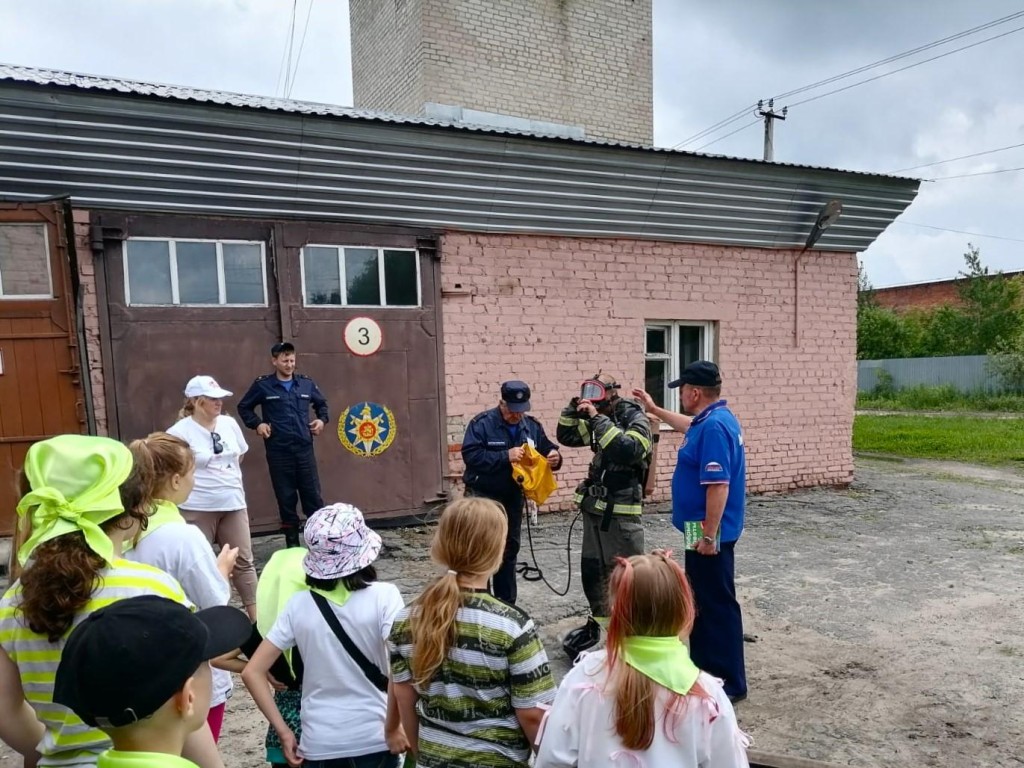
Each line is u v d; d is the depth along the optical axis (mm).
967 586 5742
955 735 3500
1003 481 10898
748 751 3010
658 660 1876
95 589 1707
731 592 3812
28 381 5883
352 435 7059
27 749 1751
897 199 9266
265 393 5836
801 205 8852
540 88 13547
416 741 2115
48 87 5379
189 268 6438
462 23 12820
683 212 8305
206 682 1526
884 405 27672
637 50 14570
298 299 6805
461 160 7031
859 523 7906
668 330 8836
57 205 5863
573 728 1912
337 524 2213
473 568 2105
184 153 6078
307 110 6691
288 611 2225
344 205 6898
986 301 30328
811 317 9430
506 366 7738
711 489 3629
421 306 7332
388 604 2248
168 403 6367
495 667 2008
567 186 7605
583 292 8086
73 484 1780
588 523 4242
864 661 4336
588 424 4371
